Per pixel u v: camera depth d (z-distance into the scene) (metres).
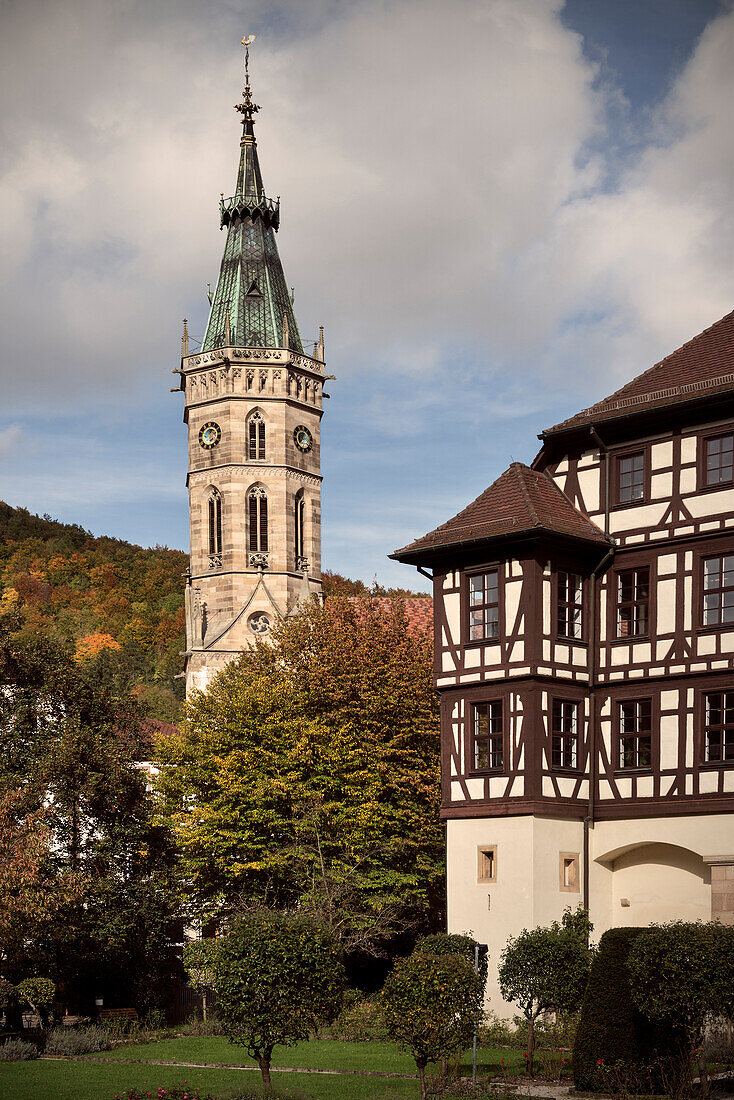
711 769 33.28
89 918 41.69
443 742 36.94
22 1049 33.53
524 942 28.20
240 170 87.25
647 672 34.97
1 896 35.22
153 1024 41.78
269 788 43.06
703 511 34.34
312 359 85.44
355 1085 26.11
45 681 44.72
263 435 83.06
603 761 35.59
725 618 33.75
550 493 37.47
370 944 42.44
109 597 132.12
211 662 80.06
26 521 147.25
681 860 34.56
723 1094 23.16
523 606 35.38
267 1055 25.12
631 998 24.69
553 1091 24.88
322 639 47.94
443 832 43.84
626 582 36.00
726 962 23.03
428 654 46.06
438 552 37.16
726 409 34.09
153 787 47.94
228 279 85.31
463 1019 24.12
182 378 85.25
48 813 40.31
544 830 34.56
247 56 88.81
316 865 42.62
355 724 44.34
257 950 24.88
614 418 35.81
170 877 45.56
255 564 81.56
